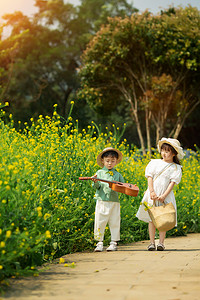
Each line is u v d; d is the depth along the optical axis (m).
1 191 3.17
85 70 18.80
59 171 4.86
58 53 31.27
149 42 17.78
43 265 3.78
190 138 29.94
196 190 7.83
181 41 16.77
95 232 5.00
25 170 3.60
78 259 4.20
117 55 17.77
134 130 25.45
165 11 18.17
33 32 31.66
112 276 3.14
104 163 5.35
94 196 5.21
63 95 32.28
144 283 2.86
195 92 18.66
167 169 5.12
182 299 2.40
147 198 5.18
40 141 5.28
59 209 4.33
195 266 3.59
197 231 7.62
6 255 3.01
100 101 19.09
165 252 4.70
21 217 3.43
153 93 17.73
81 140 6.11
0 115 5.21
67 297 2.49
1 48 13.58
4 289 2.73
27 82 30.27
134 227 6.38
